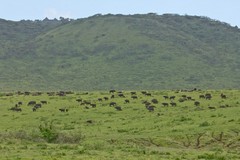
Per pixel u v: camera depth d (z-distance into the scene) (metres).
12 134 97.56
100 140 98.25
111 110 145.88
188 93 191.38
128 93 199.50
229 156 74.69
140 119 126.44
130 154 74.31
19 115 141.88
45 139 97.31
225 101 153.25
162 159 67.88
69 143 95.44
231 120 108.19
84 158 66.56
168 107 147.75
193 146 94.06
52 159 64.44
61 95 196.88
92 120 130.75
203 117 118.50
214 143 94.44
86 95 194.75
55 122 129.25
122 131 111.12
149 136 101.50
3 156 67.50
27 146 83.50
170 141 96.56
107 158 67.50
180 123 113.62
